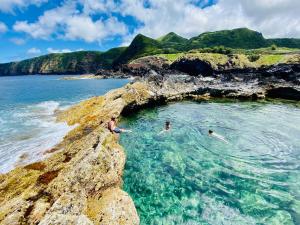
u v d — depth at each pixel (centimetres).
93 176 1205
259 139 2245
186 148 2084
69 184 1112
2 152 2003
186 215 1244
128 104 3384
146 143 2223
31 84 13000
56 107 4153
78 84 12075
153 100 3906
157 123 2873
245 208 1281
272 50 17688
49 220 841
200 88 4803
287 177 1571
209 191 1444
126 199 1202
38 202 1034
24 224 930
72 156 1580
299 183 1499
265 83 5422
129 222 1083
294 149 2002
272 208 1273
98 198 1170
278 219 1189
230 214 1239
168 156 1938
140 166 1778
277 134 2369
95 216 1035
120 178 1532
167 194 1432
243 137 2308
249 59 13362
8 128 2738
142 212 1280
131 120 3038
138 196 1422
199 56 13925
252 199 1354
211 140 2253
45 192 1103
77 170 1179
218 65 12962
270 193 1402
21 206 1021
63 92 7719
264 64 11931
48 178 1264
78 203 1027
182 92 4525
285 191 1418
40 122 2950
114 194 1214
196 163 1800
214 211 1266
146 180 1588
